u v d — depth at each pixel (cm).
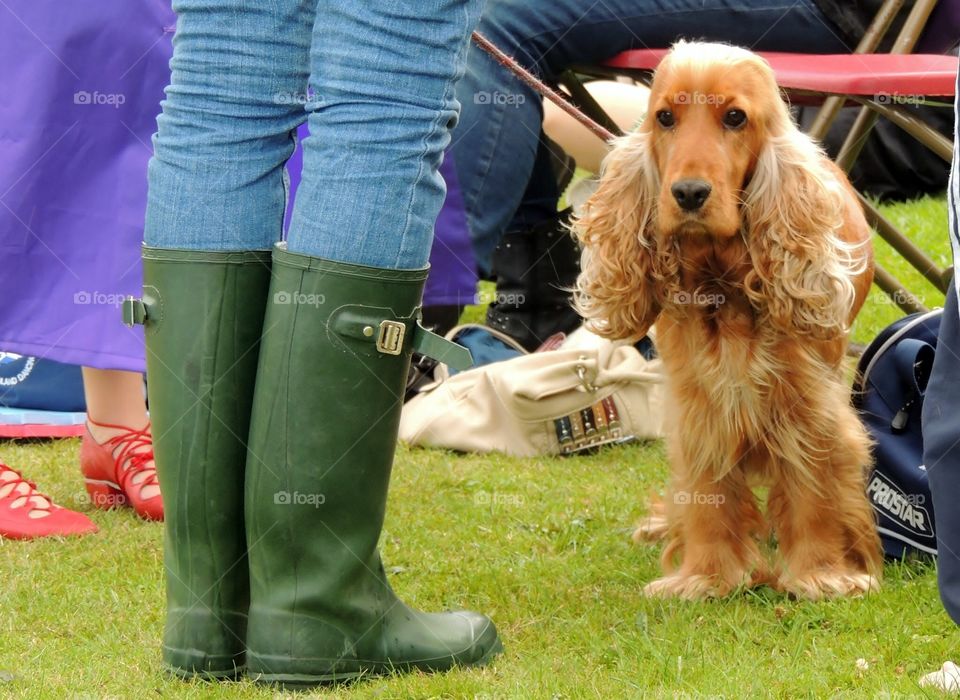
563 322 844
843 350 454
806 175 428
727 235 415
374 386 320
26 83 502
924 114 1195
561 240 836
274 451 317
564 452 691
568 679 334
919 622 389
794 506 454
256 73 321
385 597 339
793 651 365
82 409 703
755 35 695
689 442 456
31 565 455
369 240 312
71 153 507
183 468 328
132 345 507
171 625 340
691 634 375
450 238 687
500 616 411
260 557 325
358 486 323
